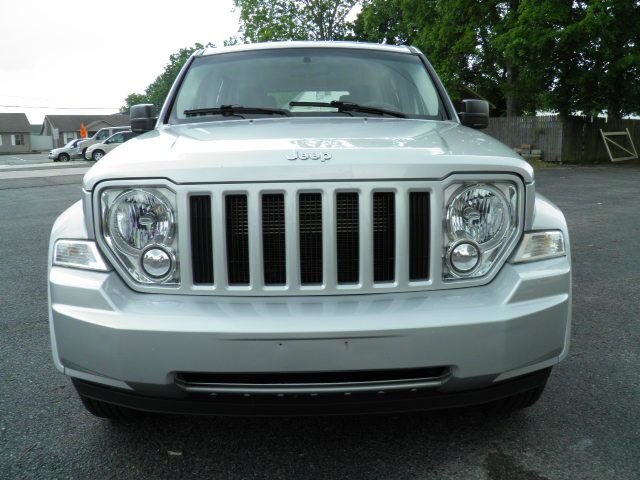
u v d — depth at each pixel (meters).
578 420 2.79
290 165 2.20
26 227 8.70
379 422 2.79
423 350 2.13
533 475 2.35
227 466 2.45
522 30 19.23
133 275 2.29
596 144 22.08
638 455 2.48
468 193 2.29
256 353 2.10
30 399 3.07
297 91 3.51
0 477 2.36
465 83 26.48
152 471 2.41
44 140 88.38
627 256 6.25
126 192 2.27
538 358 2.28
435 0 23.48
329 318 2.12
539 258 2.36
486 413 2.81
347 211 2.24
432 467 2.42
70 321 2.22
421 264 2.29
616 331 4.00
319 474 2.38
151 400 2.25
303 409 2.20
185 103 3.56
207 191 2.22
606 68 19.66
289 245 2.21
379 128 2.91
